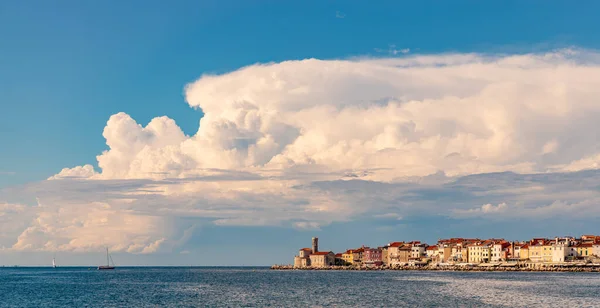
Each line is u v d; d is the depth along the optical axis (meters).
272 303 147.88
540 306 136.75
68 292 190.38
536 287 191.38
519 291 175.62
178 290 196.38
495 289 184.00
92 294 180.75
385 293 173.50
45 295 178.00
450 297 158.50
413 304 143.12
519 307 135.12
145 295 174.50
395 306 139.50
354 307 138.12
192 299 159.75
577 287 190.62
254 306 141.12
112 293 184.75
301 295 170.62
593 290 178.38
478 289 184.50
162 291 191.62
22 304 150.75
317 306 140.62
